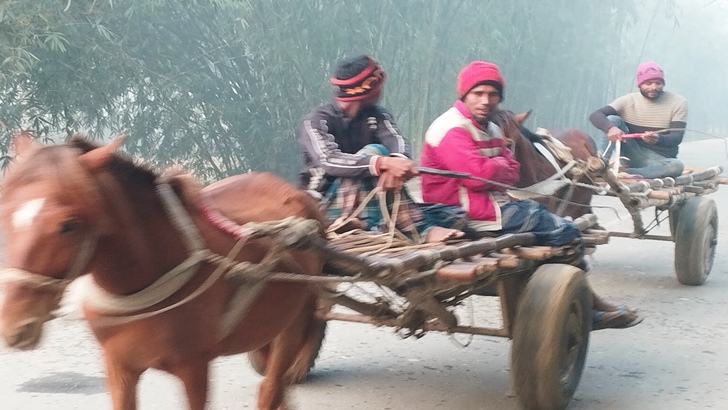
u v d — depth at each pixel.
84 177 2.77
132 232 3.00
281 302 3.73
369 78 4.54
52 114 11.12
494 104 4.88
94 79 10.92
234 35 12.41
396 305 4.58
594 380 5.50
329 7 12.80
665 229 11.90
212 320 3.26
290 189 4.04
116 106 12.41
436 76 15.50
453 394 5.20
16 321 2.59
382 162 4.18
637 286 8.27
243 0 11.35
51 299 2.69
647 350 6.19
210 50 12.72
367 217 4.52
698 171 9.12
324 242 3.55
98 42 10.80
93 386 5.12
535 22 17.88
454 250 4.15
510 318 4.73
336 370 5.62
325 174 4.51
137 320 3.09
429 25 14.45
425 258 3.94
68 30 10.09
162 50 12.19
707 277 8.60
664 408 4.99
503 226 4.83
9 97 10.62
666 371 5.70
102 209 2.82
